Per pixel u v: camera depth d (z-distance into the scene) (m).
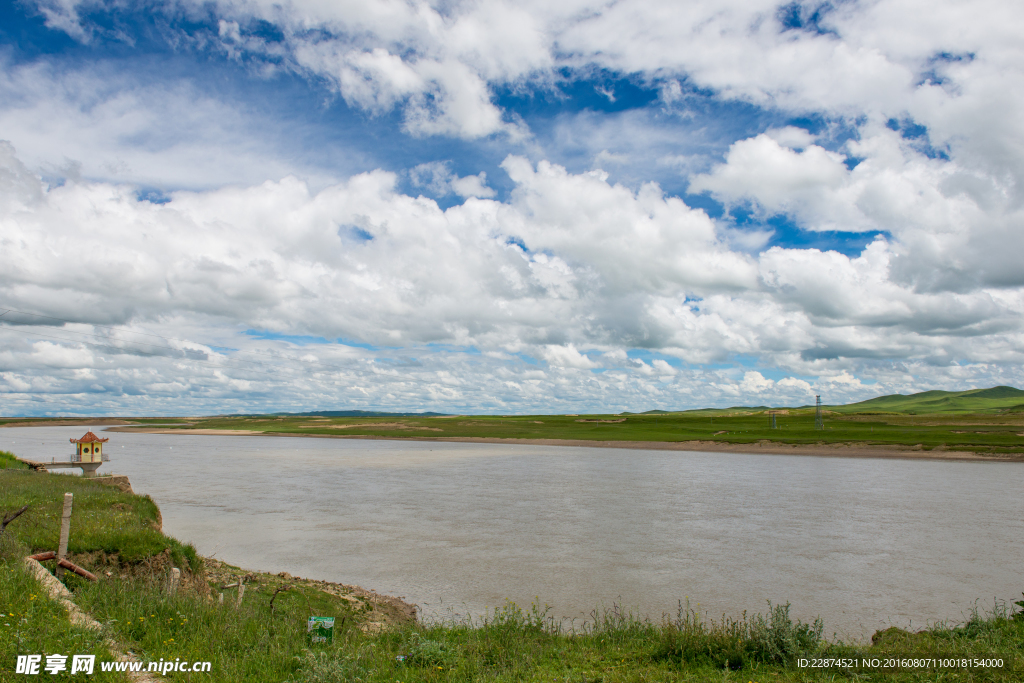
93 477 38.78
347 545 31.44
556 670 10.12
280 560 28.11
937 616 20.55
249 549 30.42
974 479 65.75
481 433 179.12
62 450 105.25
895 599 22.58
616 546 31.48
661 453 110.75
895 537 34.44
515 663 10.39
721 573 26.22
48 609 10.46
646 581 24.91
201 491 53.72
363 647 11.94
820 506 46.22
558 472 73.69
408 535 34.12
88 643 9.19
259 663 10.09
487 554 29.52
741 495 52.50
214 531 35.12
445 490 55.34
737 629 11.73
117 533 18.77
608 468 79.44
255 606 17.23
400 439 169.88
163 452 112.19
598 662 10.66
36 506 22.97
